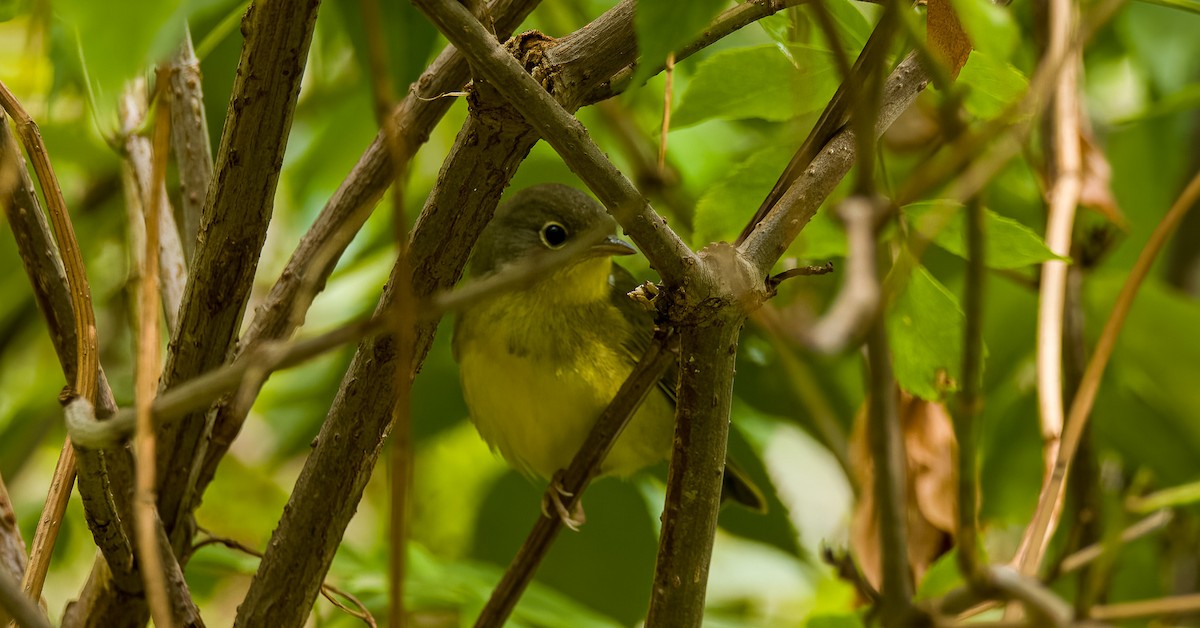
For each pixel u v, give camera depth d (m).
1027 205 3.24
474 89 3.10
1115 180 3.27
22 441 3.25
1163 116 3.26
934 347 3.15
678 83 3.23
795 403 3.25
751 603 3.34
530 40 3.11
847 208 2.48
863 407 3.17
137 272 3.15
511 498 3.27
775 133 3.22
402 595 2.78
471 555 3.27
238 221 3.11
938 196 3.14
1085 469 3.20
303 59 3.10
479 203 3.11
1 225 3.24
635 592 3.25
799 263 3.17
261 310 3.14
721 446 3.10
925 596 3.14
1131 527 3.21
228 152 3.11
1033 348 3.25
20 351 3.28
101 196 3.25
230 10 3.18
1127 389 3.24
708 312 3.09
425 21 3.18
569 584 3.25
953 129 3.08
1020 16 3.22
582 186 3.28
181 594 3.12
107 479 3.10
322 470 3.12
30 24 3.13
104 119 3.15
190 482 3.13
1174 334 3.23
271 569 3.12
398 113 3.13
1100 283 3.22
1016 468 3.25
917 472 3.17
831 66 3.12
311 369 3.27
